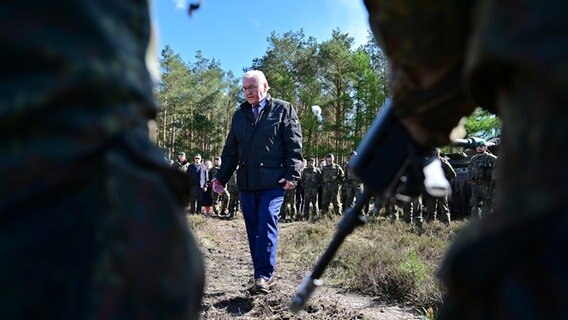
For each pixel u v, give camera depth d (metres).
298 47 45.41
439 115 0.97
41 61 0.64
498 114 0.77
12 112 0.62
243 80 4.20
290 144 4.17
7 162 0.62
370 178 1.10
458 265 0.68
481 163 11.06
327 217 14.48
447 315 0.76
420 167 1.07
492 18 0.67
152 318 0.69
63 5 0.66
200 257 0.89
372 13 1.04
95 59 0.66
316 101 44.19
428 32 0.89
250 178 4.21
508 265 0.63
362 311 4.05
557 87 0.59
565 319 0.55
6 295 0.62
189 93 46.91
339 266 5.80
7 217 0.63
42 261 0.63
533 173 0.62
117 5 0.72
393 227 10.65
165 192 0.74
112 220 0.65
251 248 4.36
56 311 0.62
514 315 0.60
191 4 1.04
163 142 47.94
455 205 14.55
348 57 42.38
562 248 0.58
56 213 0.64
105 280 0.64
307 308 3.94
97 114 0.66
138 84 0.72
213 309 3.92
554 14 0.60
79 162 0.64
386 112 1.11
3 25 0.63
